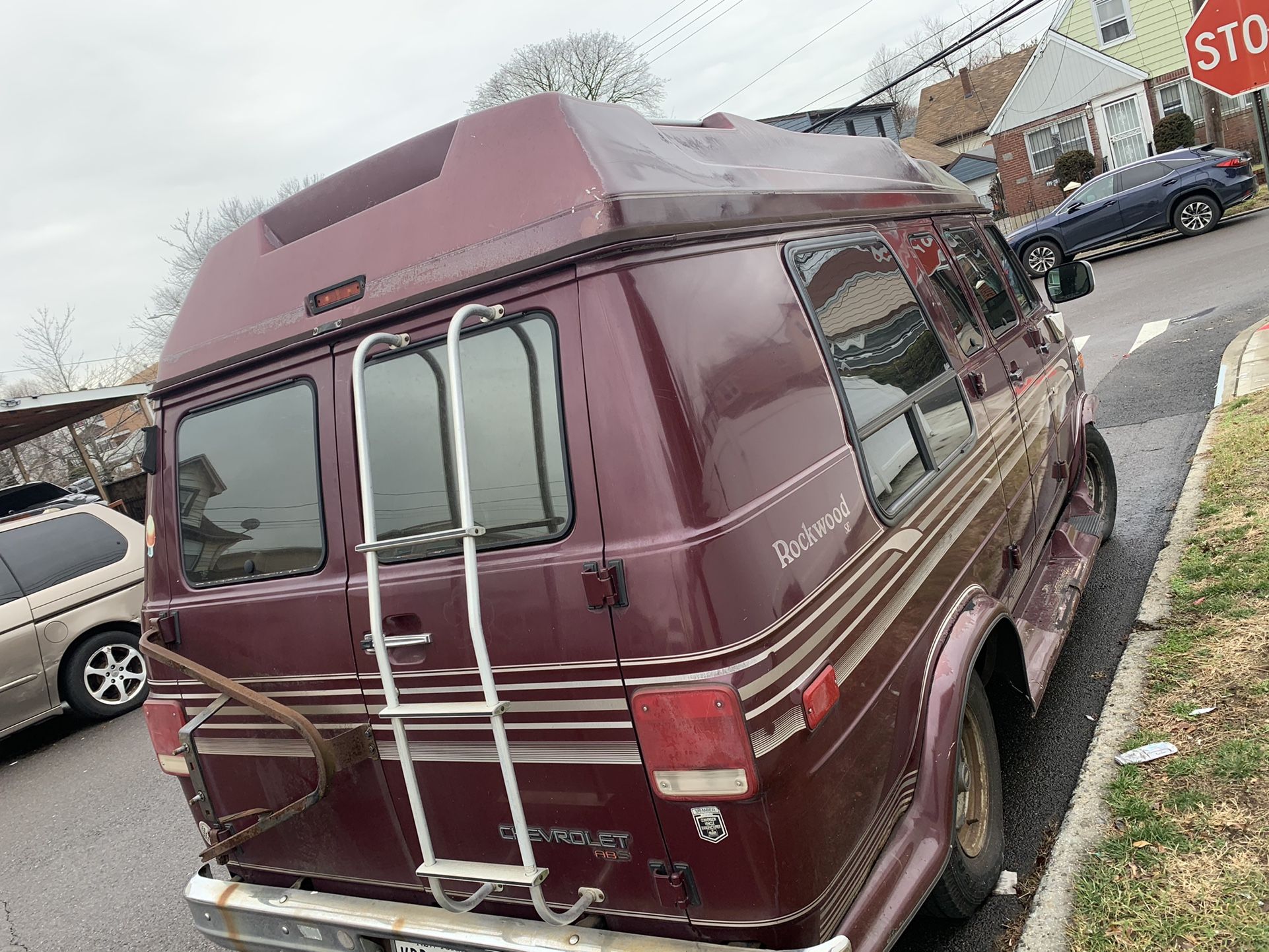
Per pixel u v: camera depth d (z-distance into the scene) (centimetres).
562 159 219
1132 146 2948
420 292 235
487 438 226
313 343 262
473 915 244
